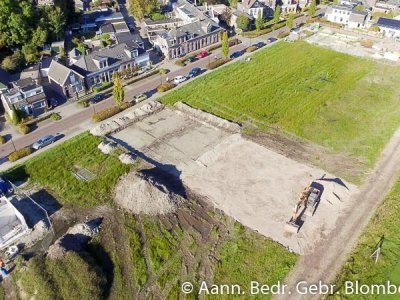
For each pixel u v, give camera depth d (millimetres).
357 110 75812
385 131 69812
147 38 109000
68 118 74250
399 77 88062
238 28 112688
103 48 91812
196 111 75500
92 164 62375
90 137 68625
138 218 52688
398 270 45531
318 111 75562
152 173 60156
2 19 89938
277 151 64812
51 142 67062
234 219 52562
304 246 48781
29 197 56125
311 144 66750
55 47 97875
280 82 86125
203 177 59562
